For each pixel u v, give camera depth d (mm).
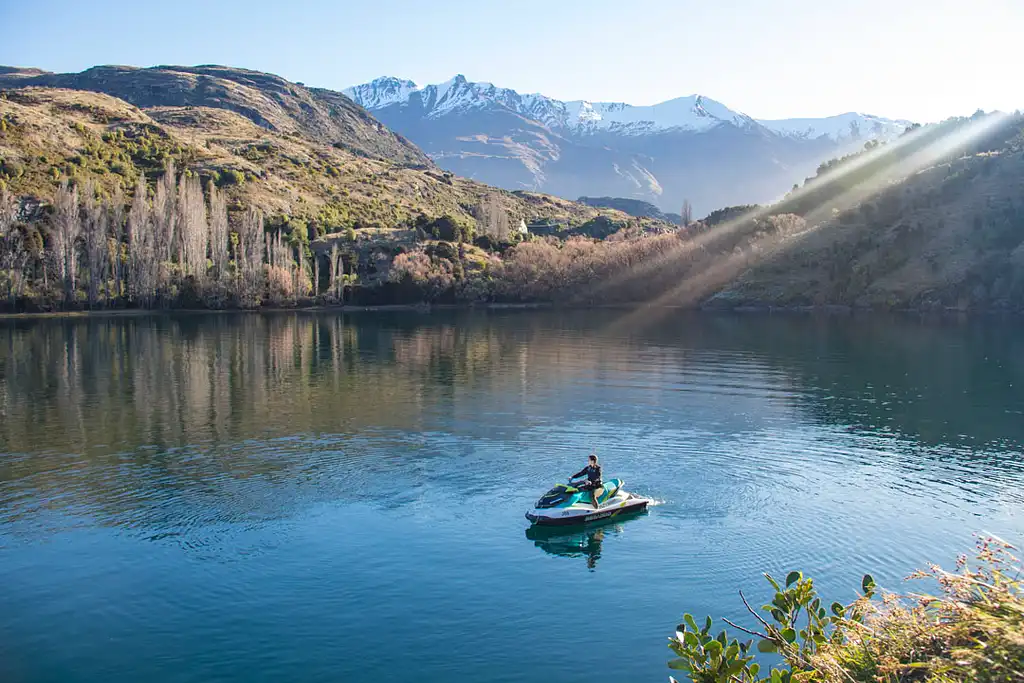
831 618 12648
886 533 30328
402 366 77438
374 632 22703
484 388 63562
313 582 25875
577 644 22125
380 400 57812
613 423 49469
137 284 155625
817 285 187500
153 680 20375
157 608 24125
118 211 160500
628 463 40062
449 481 36844
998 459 41094
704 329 123812
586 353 89062
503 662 21219
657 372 73000
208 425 48844
